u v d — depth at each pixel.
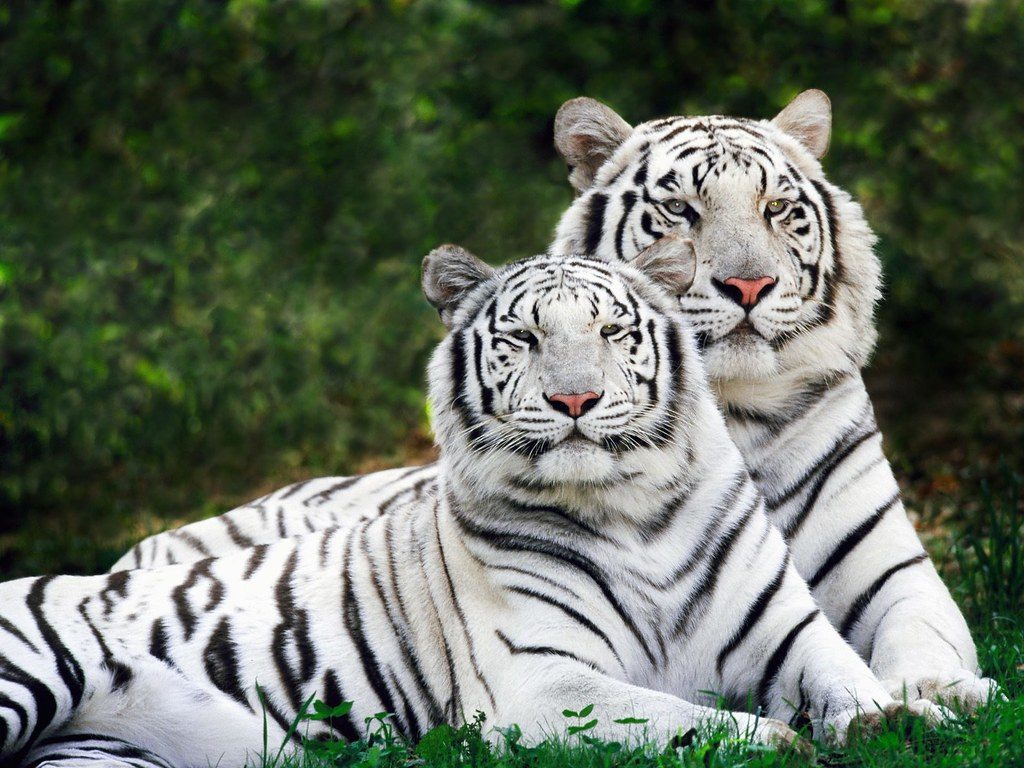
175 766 7.98
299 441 18.83
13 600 8.28
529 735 7.22
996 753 6.38
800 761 6.65
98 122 19.42
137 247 18.47
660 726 6.92
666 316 8.23
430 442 19.23
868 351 9.40
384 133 19.44
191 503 17.34
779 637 7.73
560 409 7.62
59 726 7.89
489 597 7.78
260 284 19.08
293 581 8.46
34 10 19.05
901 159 19.28
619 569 7.77
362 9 19.92
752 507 8.07
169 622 8.28
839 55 19.39
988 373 18.83
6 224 18.25
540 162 20.16
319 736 7.95
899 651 8.00
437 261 8.48
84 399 17.84
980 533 12.56
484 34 19.89
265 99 19.91
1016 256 20.06
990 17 19.33
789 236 8.97
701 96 19.48
